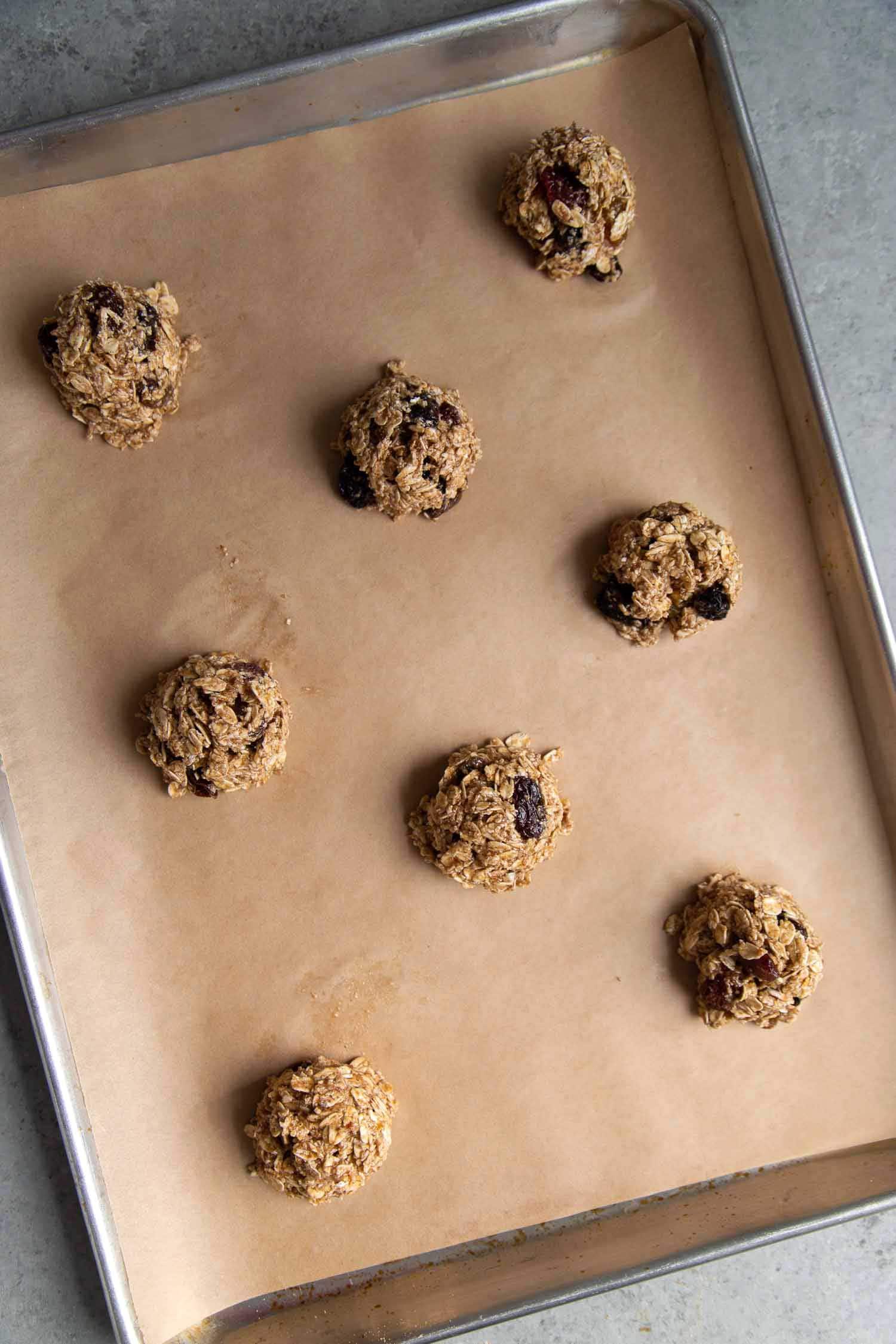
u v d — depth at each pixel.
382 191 0.52
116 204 0.52
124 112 0.49
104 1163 0.51
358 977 0.53
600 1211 0.53
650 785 0.53
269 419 0.53
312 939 0.52
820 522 0.53
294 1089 0.51
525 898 0.53
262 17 0.53
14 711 0.51
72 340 0.50
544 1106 0.53
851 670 0.53
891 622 0.55
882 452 0.55
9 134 0.49
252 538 0.52
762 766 0.54
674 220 0.53
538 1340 0.55
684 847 0.53
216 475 0.52
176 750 0.51
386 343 0.53
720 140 0.52
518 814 0.51
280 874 0.52
